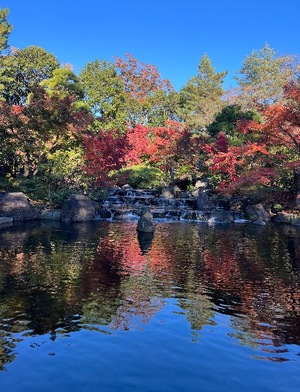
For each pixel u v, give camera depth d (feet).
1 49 117.80
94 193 72.18
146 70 163.53
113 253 35.96
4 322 19.04
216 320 19.86
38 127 63.77
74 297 22.99
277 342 17.42
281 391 13.51
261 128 60.18
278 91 131.23
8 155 69.05
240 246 40.63
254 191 69.00
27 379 13.92
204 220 64.54
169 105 143.13
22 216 58.08
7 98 116.88
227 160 69.51
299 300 23.31
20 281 26.09
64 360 15.31
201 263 32.55
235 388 13.61
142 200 77.56
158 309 21.27
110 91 106.42
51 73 117.19
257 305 22.31
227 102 142.82
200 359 15.64
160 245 40.68
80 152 73.15
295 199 65.00
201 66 170.19
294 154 68.08
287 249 39.19
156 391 13.32
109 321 19.42
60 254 34.94
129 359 15.49
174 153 84.02
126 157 99.81
